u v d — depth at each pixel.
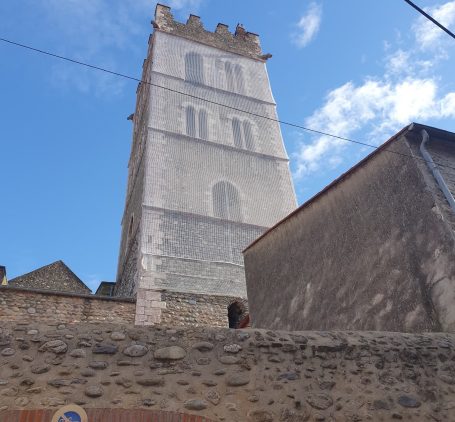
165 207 19.34
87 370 4.04
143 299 16.06
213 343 4.53
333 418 4.27
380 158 8.32
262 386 4.31
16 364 3.94
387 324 7.11
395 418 4.43
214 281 17.73
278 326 10.35
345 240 8.80
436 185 7.18
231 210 20.61
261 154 23.75
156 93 23.78
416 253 6.93
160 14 28.83
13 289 13.80
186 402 4.02
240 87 27.05
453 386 4.87
